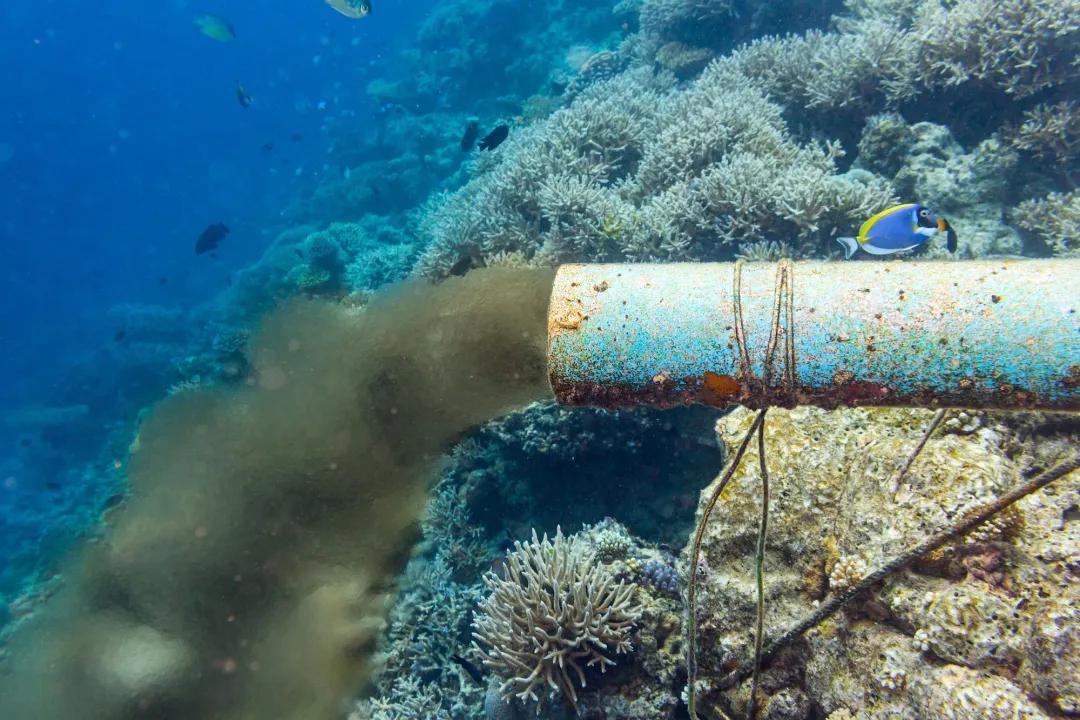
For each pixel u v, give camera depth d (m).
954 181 6.15
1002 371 1.76
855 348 1.83
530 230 7.38
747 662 2.82
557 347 2.00
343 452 2.56
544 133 8.59
